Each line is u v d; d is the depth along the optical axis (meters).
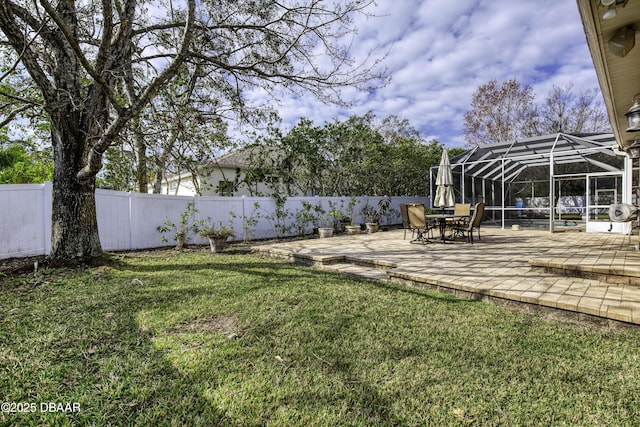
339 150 15.52
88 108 6.00
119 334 3.03
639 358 2.49
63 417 1.87
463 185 14.05
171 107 7.09
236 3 6.57
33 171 9.30
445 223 9.24
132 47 6.64
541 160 14.14
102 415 1.90
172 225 8.71
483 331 3.04
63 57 5.81
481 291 4.04
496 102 22.08
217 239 8.23
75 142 5.98
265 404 2.00
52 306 3.81
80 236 6.00
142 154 9.01
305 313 3.55
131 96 6.16
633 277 4.17
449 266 5.54
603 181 13.49
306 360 2.53
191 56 6.05
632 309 3.17
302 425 1.82
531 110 21.69
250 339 2.90
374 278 5.33
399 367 2.41
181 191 17.27
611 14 2.44
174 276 5.36
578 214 15.20
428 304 3.87
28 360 2.51
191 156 8.58
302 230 12.09
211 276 5.38
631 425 1.77
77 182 5.99
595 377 2.25
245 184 15.20
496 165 15.04
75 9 5.78
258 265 6.46
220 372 2.35
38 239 6.67
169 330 3.13
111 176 10.16
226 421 1.85
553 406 1.95
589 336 2.91
